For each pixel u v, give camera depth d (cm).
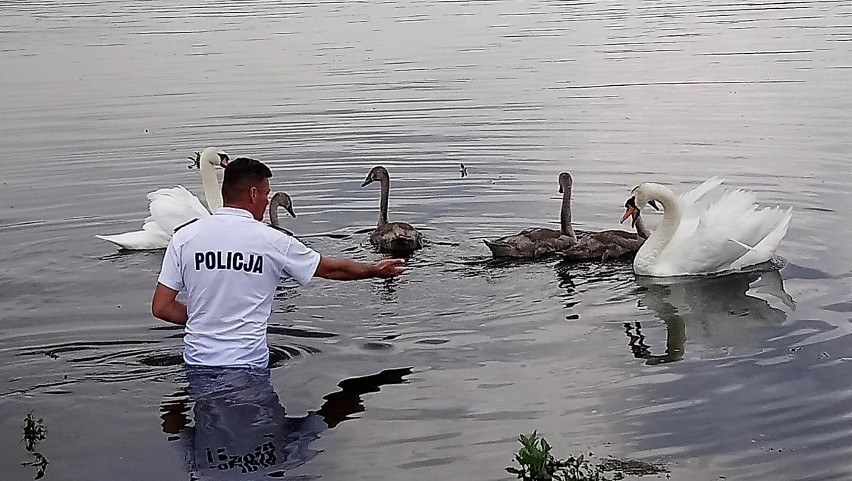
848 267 1195
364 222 1466
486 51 3475
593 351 945
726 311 1060
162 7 5341
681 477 696
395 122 2225
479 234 1394
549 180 1683
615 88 2631
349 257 1286
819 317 1026
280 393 842
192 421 793
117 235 1350
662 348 950
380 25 4394
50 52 3594
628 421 788
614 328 1012
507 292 1134
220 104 2522
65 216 1521
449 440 756
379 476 700
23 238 1400
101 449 750
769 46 3334
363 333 995
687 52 3284
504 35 3947
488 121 2216
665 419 790
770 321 1021
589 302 1101
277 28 4306
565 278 1195
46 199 1622
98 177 1773
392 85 2773
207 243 862
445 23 4428
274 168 1812
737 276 1193
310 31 4184
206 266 863
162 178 1767
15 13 5078
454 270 1225
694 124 2125
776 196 1534
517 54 3381
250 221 871
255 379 870
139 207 1572
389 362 916
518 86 2709
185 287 882
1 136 2155
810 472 702
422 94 2609
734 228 1202
